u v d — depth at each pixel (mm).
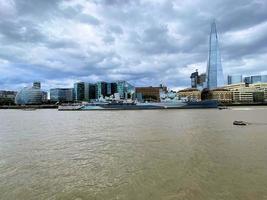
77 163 28359
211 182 20781
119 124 76250
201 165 26016
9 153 34375
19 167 26938
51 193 19453
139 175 23219
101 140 44812
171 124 72438
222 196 17922
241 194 18188
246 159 27922
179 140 42438
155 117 105812
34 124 83500
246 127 61812
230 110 173000
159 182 21188
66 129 65250
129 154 32281
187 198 17750
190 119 90750
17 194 19328
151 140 43188
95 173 24312
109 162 28391
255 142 39188
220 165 25750
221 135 47656
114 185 20828
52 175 23969
